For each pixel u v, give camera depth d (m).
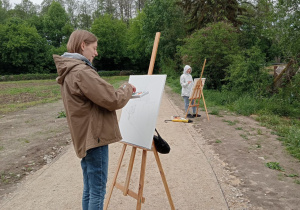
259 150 5.63
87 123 2.15
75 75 2.08
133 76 3.15
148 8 33.88
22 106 13.07
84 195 2.50
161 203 3.38
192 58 17.66
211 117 9.40
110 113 2.27
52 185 4.03
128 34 50.53
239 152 5.49
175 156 5.17
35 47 46.22
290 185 3.92
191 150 5.55
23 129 8.12
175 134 6.90
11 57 43.91
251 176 4.25
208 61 16.86
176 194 3.61
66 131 7.71
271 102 11.01
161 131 7.23
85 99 2.13
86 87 2.04
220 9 21.83
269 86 12.10
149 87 2.79
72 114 2.13
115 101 2.11
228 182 4.02
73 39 2.29
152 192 3.68
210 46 16.02
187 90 9.48
